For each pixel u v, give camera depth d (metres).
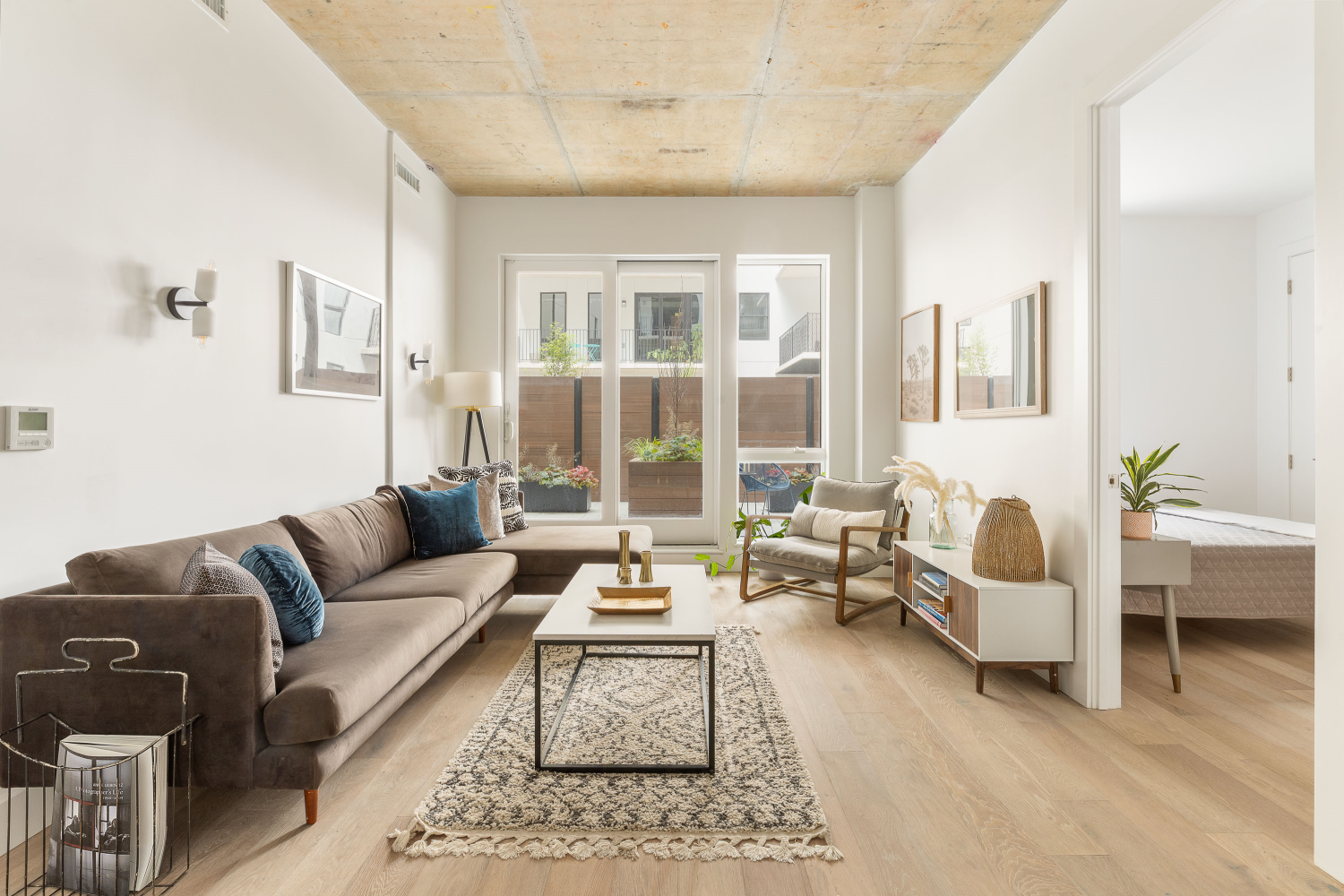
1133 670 3.19
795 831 1.87
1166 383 5.41
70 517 2.01
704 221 5.44
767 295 5.68
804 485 5.67
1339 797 1.69
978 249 3.78
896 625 3.93
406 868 1.73
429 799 2.03
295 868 1.72
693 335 5.64
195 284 2.44
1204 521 4.20
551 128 4.23
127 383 2.21
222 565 1.92
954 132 4.11
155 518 2.34
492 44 3.30
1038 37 3.14
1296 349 5.12
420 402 4.72
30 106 1.87
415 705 2.78
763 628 3.87
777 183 5.18
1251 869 1.73
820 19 3.09
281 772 1.80
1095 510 2.74
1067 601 2.83
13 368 1.84
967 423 3.94
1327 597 1.75
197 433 2.54
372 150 4.02
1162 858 1.77
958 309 4.06
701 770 2.20
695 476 5.65
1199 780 2.17
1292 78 3.34
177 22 2.42
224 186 2.69
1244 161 4.33
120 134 2.17
